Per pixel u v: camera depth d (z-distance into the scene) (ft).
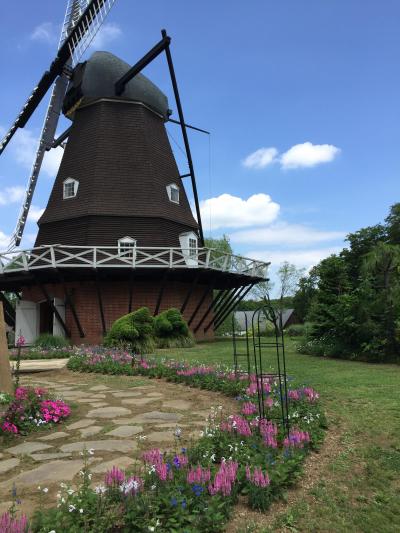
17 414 19.49
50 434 19.04
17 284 78.79
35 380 34.37
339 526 12.63
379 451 17.71
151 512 10.95
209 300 81.82
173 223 75.87
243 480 13.20
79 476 14.08
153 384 30.94
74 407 23.90
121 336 50.83
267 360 44.86
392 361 42.63
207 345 64.80
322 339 51.06
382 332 43.78
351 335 45.88
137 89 79.20
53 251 61.87
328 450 17.61
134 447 17.02
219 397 26.18
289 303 201.26
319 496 13.94
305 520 12.62
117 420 21.17
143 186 74.49
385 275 45.03
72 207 73.56
